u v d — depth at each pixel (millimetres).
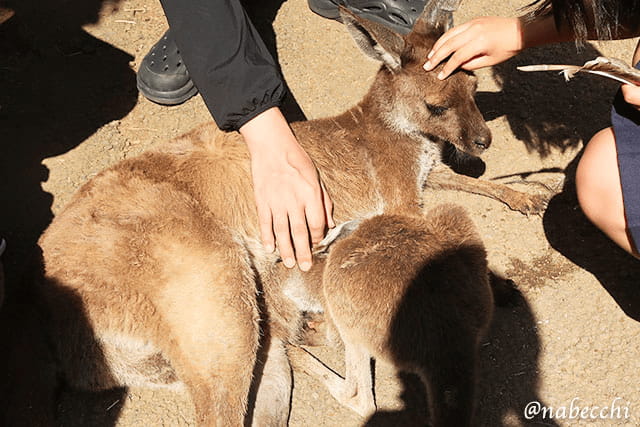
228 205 907
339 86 1194
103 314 793
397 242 842
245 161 923
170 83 1131
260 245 923
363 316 815
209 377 803
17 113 1106
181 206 855
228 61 811
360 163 1022
